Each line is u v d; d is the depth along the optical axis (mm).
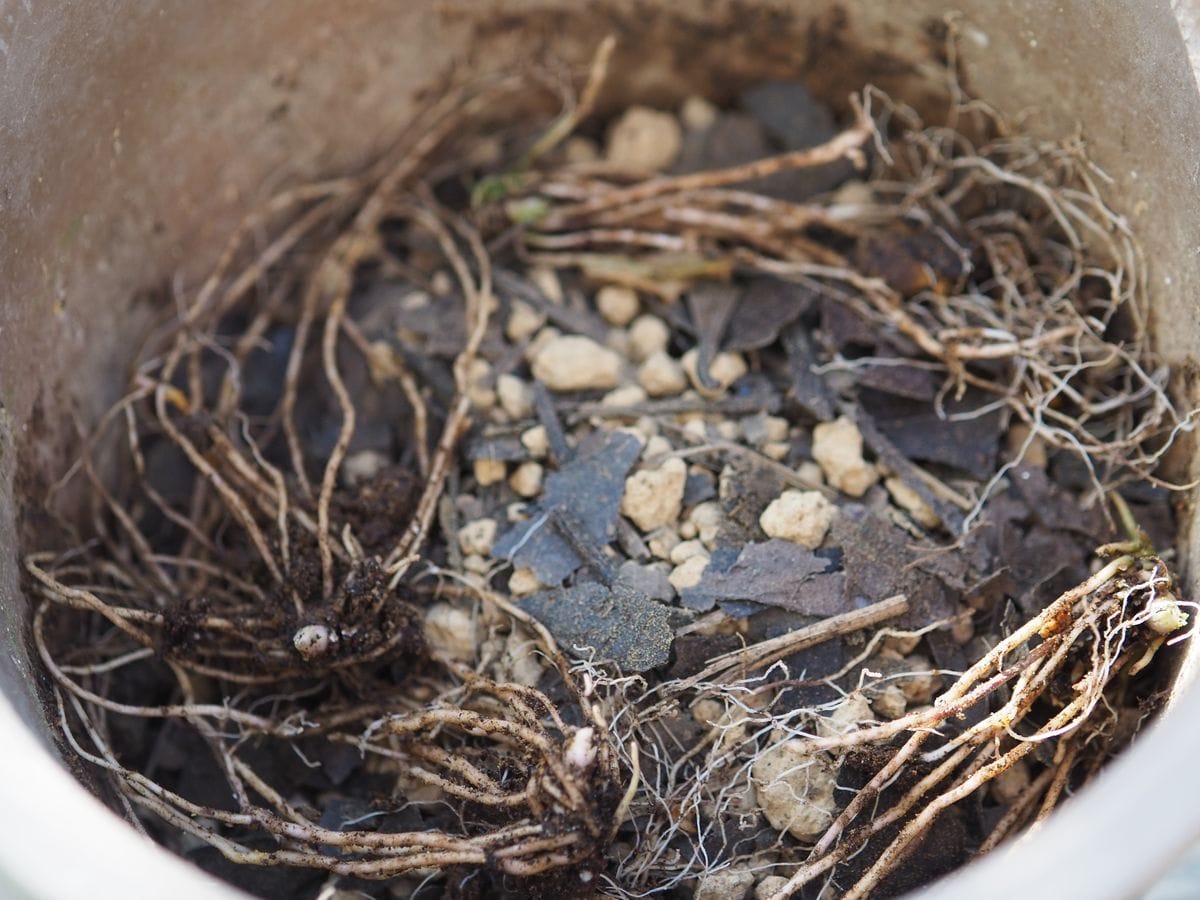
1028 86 400
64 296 391
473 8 429
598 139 456
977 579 376
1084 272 399
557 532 381
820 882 356
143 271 415
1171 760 305
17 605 367
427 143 438
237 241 426
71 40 371
